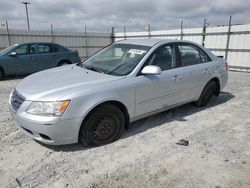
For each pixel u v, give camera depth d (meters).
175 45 4.34
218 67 5.14
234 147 3.41
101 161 3.00
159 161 3.02
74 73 3.71
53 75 3.69
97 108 3.17
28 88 3.21
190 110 4.98
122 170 2.82
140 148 3.33
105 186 2.53
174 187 2.52
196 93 4.76
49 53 9.80
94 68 3.94
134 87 3.50
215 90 5.32
